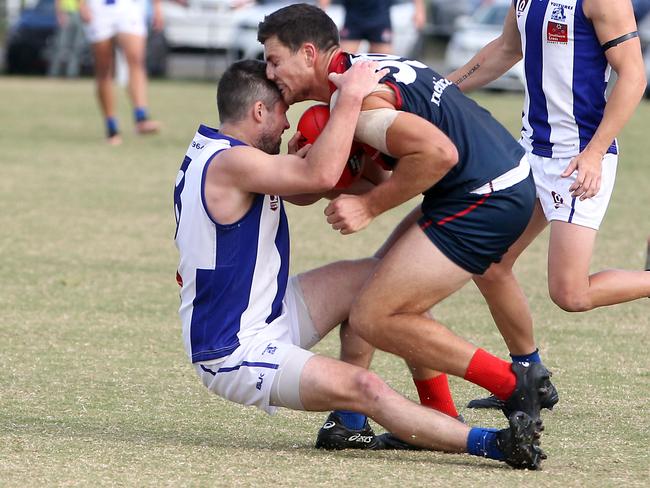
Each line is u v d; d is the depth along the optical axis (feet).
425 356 51.78
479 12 275.59
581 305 62.90
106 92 173.06
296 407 51.60
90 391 63.31
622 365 69.97
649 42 246.27
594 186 59.98
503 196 50.96
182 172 53.26
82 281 91.76
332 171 49.83
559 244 63.36
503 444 49.37
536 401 51.08
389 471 49.49
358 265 55.83
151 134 185.68
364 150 53.11
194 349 52.65
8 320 79.36
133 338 75.36
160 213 122.42
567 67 63.87
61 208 123.95
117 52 280.31
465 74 69.05
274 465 50.16
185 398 62.59
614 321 81.71
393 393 50.93
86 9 169.89
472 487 46.83
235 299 52.01
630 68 61.26
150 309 83.35
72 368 67.97
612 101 60.90
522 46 65.77
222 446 53.67
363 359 55.47
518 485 47.32
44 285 90.12
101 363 69.26
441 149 48.88
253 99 53.11
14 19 325.62
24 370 67.31
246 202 51.72
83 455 51.08
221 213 51.44
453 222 50.96
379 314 51.47
